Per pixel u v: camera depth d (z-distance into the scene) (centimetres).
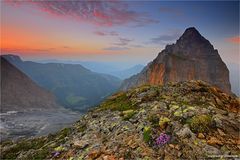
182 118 1492
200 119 1425
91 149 1448
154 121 1515
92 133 1733
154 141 1319
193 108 1593
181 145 1261
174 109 1641
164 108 1697
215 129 1391
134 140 1383
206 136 1316
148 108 1773
